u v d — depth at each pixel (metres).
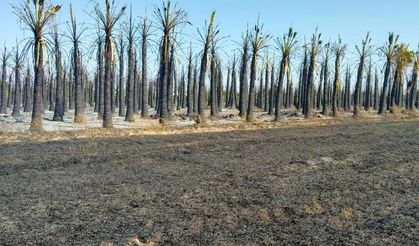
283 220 8.70
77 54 31.92
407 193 11.25
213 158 16.22
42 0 22.94
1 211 8.81
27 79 50.03
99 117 37.72
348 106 62.47
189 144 20.16
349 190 11.44
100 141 20.48
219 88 55.56
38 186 11.07
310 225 8.39
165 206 9.48
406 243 7.43
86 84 68.50
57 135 21.98
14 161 14.62
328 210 9.49
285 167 14.56
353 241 7.49
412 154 17.95
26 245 6.94
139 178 12.34
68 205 9.37
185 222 8.38
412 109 56.59
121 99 43.44
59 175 12.54
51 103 57.06
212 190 11.03
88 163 14.62
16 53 42.16
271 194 10.76
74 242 7.12
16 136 21.16
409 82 58.50
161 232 7.74
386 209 9.66
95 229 7.82
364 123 36.38
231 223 8.39
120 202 9.70
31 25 22.94
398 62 52.38
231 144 20.44
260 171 13.76
